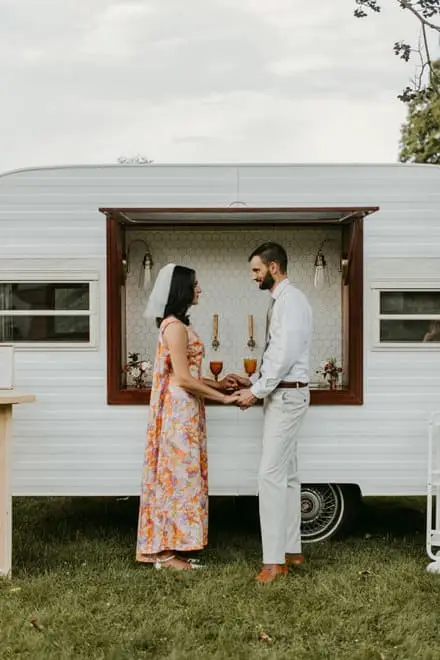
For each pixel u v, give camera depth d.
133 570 4.79
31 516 6.32
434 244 5.32
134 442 5.29
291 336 4.56
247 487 5.26
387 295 5.35
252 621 4.04
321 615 4.10
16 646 3.75
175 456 4.75
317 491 5.46
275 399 4.68
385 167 5.30
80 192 5.29
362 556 5.10
